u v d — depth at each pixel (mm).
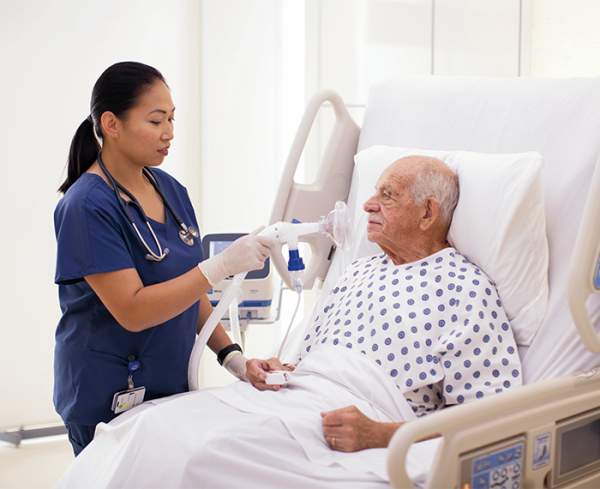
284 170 1736
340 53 2686
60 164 2531
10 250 2482
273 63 2949
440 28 2750
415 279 1242
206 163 2918
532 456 894
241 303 1778
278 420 1000
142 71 1199
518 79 1499
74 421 1245
